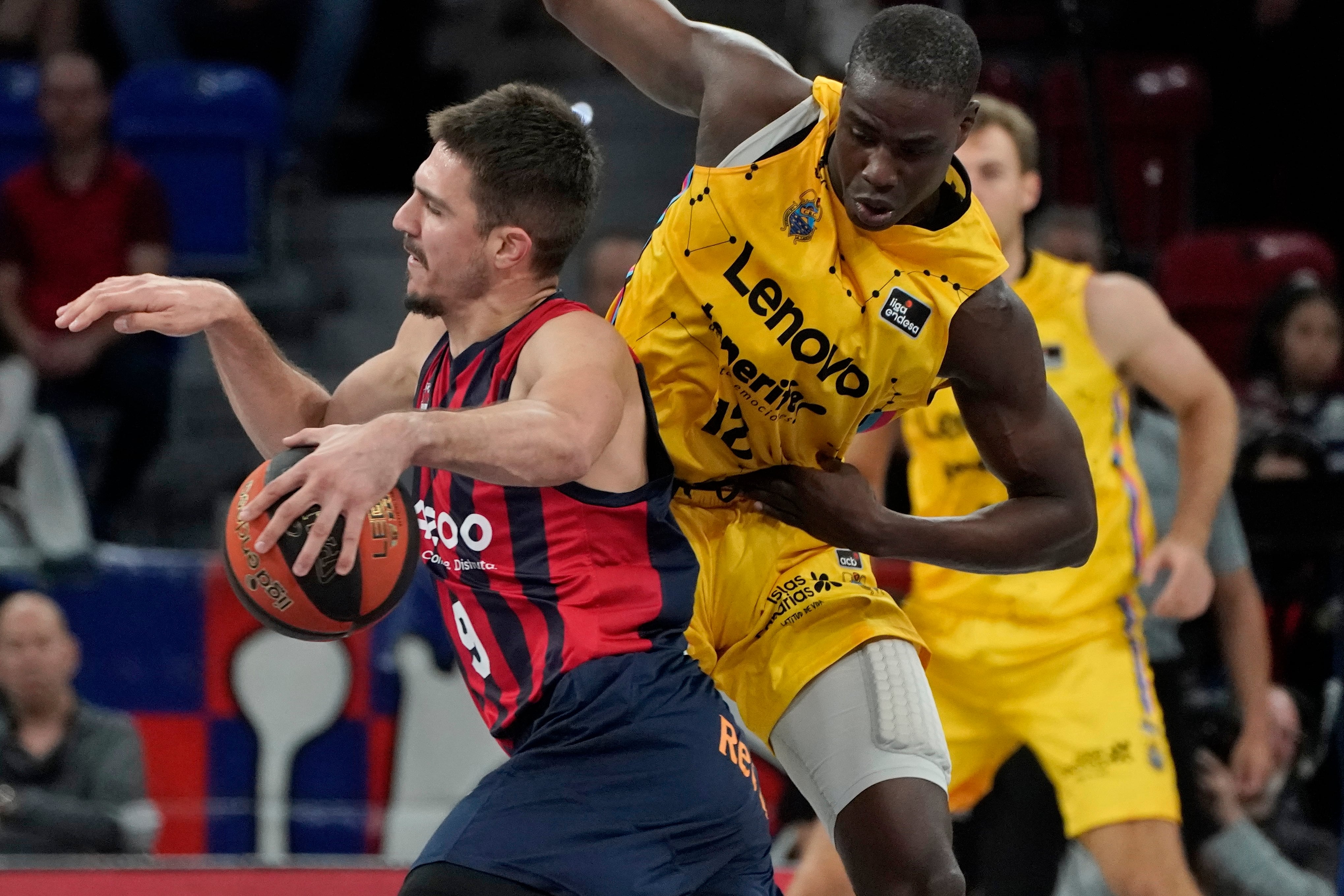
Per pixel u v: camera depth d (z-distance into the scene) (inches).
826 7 1028.5
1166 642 547.8
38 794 570.3
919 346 341.1
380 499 267.6
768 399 350.6
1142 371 500.4
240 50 1063.6
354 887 512.4
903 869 351.6
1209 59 1063.0
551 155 320.5
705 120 346.0
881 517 358.9
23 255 893.8
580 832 304.7
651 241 356.2
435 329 355.6
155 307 324.2
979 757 512.1
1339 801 581.6
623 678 315.0
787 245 335.0
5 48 1076.5
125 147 992.2
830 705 369.1
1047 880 550.6
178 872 519.5
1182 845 509.4
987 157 479.2
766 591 382.3
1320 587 598.5
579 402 294.8
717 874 322.3
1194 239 939.3
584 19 360.8
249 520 266.5
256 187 1008.2
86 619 617.3
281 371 353.4
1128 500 498.0
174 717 616.7
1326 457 609.9
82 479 829.2
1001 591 495.2
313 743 618.8
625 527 320.8
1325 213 1058.7
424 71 1153.4
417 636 618.2
